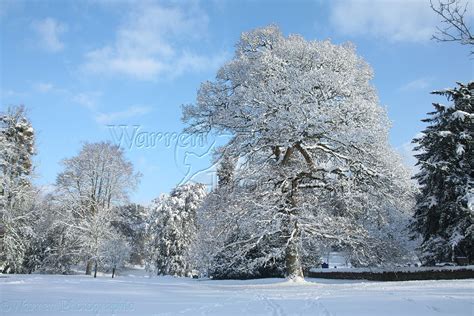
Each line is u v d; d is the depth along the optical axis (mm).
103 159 41281
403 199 24078
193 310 10289
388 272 26844
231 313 9734
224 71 26672
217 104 26172
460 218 22953
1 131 35156
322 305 10961
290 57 25047
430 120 26312
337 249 27953
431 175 24453
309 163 24859
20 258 34219
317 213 24953
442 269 23266
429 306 9969
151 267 50469
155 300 12680
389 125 24422
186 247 48625
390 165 23531
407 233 28562
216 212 25609
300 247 23562
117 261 39000
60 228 40656
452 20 8086
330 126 22875
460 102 24859
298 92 22969
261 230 23641
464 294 12039
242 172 25078
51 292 14617
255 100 23719
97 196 41344
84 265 48438
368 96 25922
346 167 24000
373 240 24859
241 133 24625
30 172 36406
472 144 23469
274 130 22828
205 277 39125
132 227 51062
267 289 18766
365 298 12188
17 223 34531
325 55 24859
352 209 24328
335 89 23516
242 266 25797
